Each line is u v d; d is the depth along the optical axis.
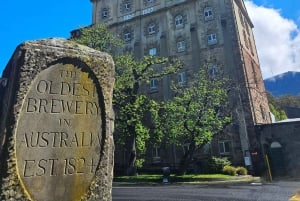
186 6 38.25
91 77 6.13
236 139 30.22
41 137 5.36
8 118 5.11
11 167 4.95
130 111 25.64
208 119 24.33
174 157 32.50
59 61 5.73
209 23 36.00
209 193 15.20
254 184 20.77
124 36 41.53
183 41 37.00
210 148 31.12
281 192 15.19
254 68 38.75
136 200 12.77
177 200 12.66
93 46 28.52
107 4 44.78
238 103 31.28
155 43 38.91
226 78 30.31
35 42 5.53
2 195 4.82
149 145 32.25
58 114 5.61
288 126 28.61
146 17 40.72
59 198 5.36
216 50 34.50
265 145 29.05
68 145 5.64
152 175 27.08
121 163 33.72
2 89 5.54
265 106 38.88
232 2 35.91
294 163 27.53
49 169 5.36
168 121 25.34
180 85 32.84
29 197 5.03
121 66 27.42
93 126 6.00
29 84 5.32
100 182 5.84
